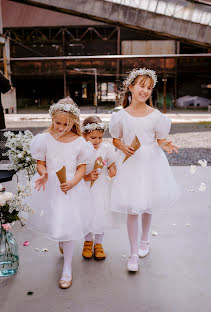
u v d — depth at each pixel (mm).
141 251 2533
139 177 2215
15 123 15250
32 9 34500
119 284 2139
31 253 2596
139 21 20219
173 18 19859
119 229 3066
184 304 1924
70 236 2055
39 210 2164
